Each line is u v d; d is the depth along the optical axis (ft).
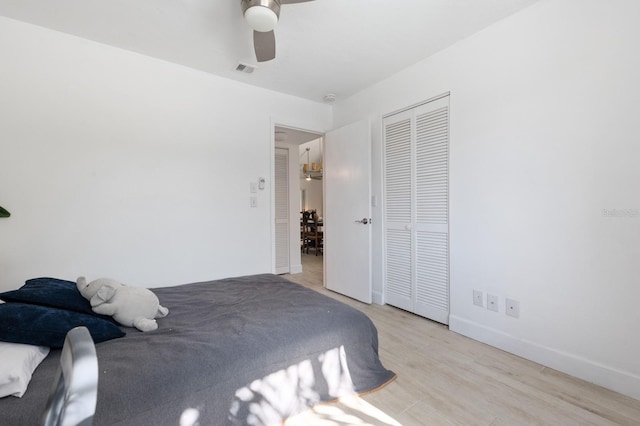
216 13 6.19
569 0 5.65
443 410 4.75
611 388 5.22
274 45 6.06
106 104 7.37
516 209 6.50
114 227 7.47
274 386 4.17
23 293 4.23
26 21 6.46
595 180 5.41
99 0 5.78
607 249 5.29
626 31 5.03
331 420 4.45
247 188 9.65
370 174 9.95
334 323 4.99
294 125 10.91
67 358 1.92
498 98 6.75
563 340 5.84
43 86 6.66
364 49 7.73
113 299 4.77
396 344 7.10
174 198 8.33
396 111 9.35
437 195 8.34
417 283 9.01
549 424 4.44
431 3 5.96
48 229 6.72
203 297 6.15
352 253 10.76
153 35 7.00
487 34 6.90
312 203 29.58
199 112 8.73
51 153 6.75
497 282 6.88
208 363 3.71
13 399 2.90
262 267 9.97
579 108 5.57
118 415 2.96
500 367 6.04
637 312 4.99
